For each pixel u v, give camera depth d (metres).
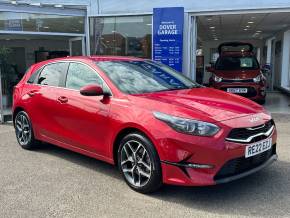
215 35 21.11
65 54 18.03
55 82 5.73
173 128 3.97
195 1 10.34
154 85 5.04
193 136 3.88
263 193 4.31
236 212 3.84
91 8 11.13
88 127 4.97
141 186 4.32
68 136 5.36
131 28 11.02
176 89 5.07
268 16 12.02
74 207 4.03
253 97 11.16
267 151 4.42
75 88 5.32
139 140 4.27
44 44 17.81
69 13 10.77
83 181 4.82
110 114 4.61
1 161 5.74
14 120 6.65
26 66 17.83
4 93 11.52
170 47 10.33
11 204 4.13
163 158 4.03
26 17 9.99
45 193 4.43
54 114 5.57
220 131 3.90
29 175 5.07
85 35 11.27
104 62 5.27
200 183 3.87
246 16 12.02
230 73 11.54
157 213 3.85
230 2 10.12
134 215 3.81
